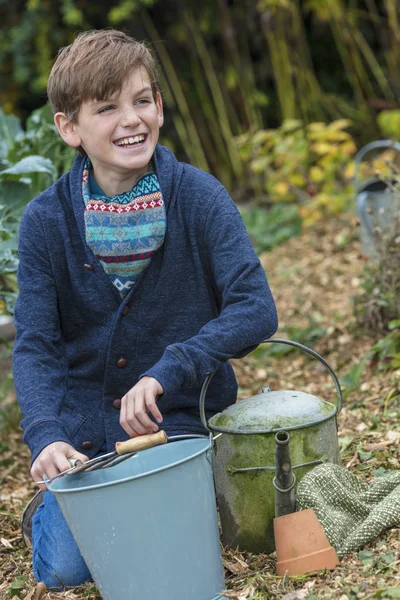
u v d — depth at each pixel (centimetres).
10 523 318
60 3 999
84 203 247
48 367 244
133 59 235
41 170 363
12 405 483
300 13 993
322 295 583
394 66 934
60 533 248
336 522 231
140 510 202
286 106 945
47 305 250
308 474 237
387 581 212
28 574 262
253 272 236
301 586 218
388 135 914
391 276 451
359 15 954
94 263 248
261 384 467
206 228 243
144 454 235
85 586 240
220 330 226
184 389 246
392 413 354
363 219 546
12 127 456
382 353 416
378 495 245
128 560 205
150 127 240
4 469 408
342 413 373
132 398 218
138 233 241
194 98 1018
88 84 233
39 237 252
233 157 961
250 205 912
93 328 255
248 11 959
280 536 227
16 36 1001
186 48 1019
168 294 247
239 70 973
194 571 210
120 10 944
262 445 236
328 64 1034
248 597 216
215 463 248
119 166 240
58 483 217
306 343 497
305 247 707
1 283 385
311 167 859
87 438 254
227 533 249
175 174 248
